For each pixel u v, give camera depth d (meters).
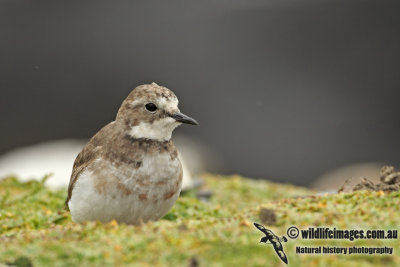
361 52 21.67
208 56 21.94
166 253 5.41
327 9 22.78
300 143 19.55
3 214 8.10
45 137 20.31
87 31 22.61
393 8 22.31
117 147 7.20
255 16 22.97
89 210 7.07
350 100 20.53
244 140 19.81
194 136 19.97
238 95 20.77
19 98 21.09
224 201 10.50
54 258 5.45
